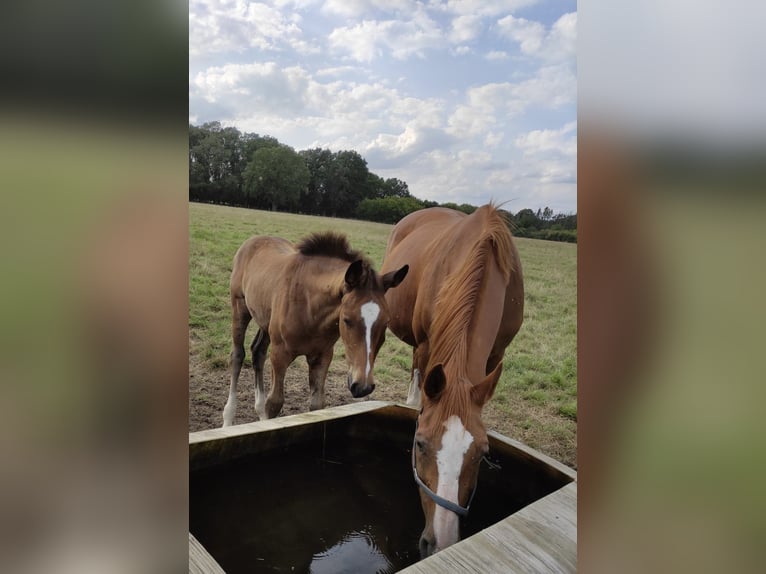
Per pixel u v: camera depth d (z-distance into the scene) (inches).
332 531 70.4
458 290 72.0
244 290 137.3
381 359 190.2
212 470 73.1
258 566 62.3
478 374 67.2
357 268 99.5
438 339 70.2
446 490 56.0
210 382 158.7
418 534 70.1
